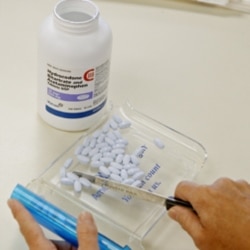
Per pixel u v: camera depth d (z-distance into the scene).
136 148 0.73
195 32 0.92
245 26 0.94
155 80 0.82
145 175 0.70
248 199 0.59
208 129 0.77
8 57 0.82
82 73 0.66
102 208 0.65
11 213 0.62
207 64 0.86
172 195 0.68
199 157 0.73
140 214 0.65
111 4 0.93
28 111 0.75
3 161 0.69
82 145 0.71
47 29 0.65
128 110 0.77
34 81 0.79
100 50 0.66
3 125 0.73
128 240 0.63
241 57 0.88
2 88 0.78
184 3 0.96
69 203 0.65
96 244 0.55
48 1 0.93
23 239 0.62
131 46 0.87
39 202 0.60
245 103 0.81
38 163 0.69
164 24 0.92
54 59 0.65
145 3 0.95
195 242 0.57
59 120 0.72
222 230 0.56
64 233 0.59
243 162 0.73
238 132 0.77
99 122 0.75
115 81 0.81
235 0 0.97
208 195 0.58
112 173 0.68
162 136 0.75
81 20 0.67
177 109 0.79
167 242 0.64
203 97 0.81
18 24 0.88
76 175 0.67
